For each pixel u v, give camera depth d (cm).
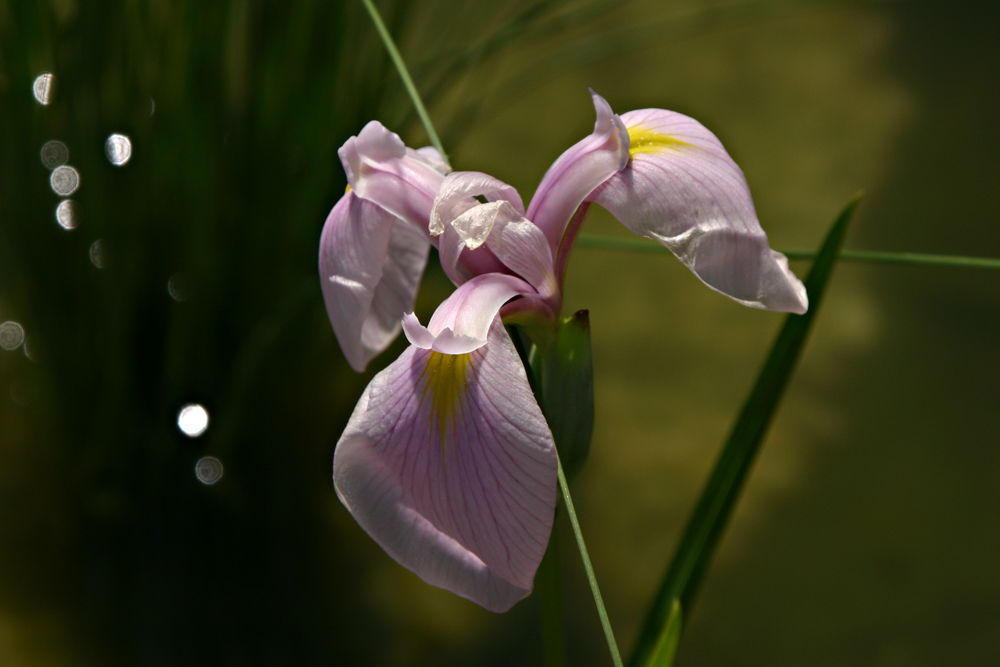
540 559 78
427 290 148
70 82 110
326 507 128
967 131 211
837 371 169
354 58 125
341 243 83
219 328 119
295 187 121
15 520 119
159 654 111
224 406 118
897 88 224
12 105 115
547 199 83
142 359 117
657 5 237
